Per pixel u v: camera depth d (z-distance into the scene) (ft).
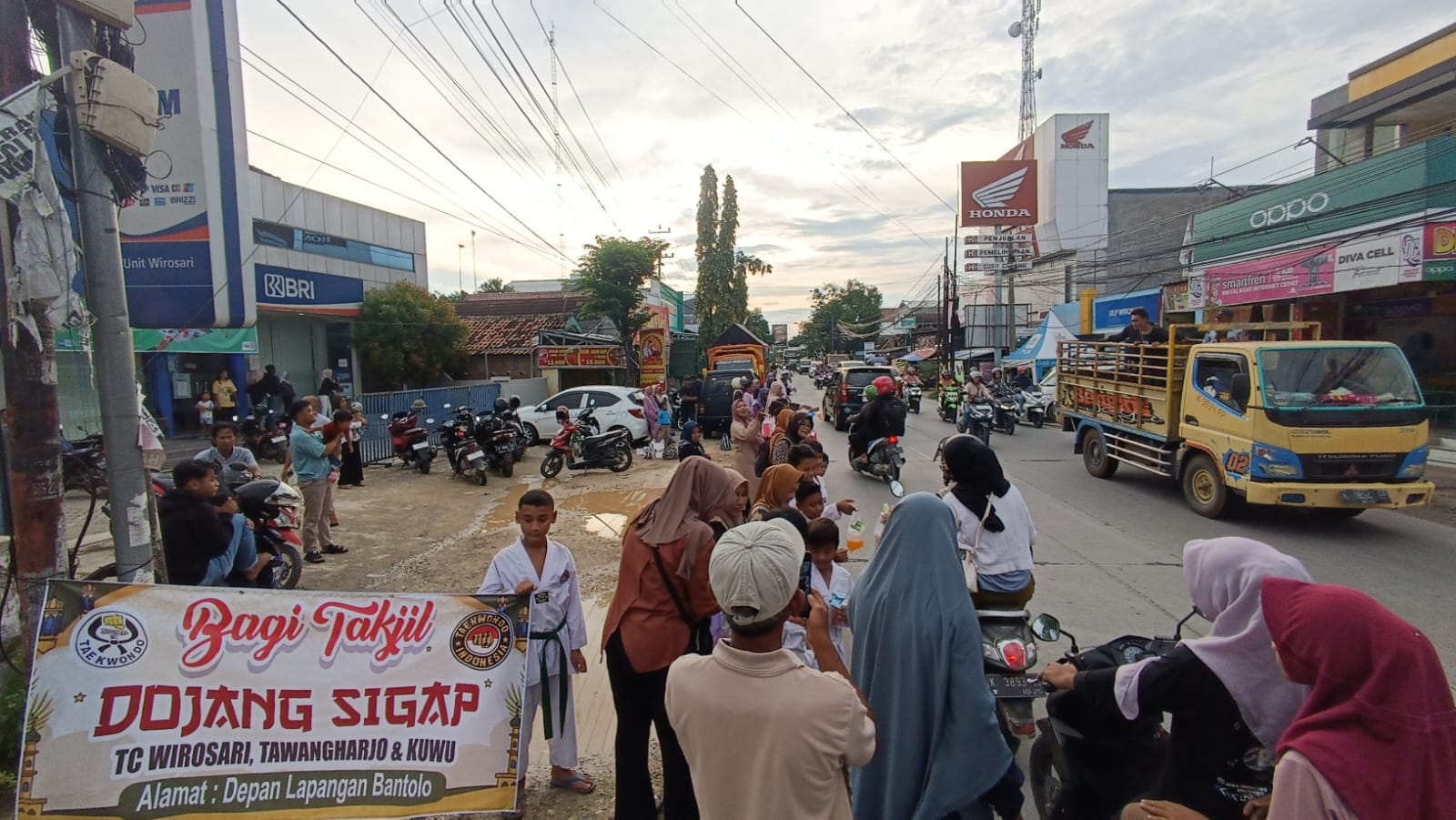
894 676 8.85
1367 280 45.06
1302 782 5.34
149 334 48.83
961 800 8.35
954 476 12.78
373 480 41.93
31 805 9.20
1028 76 139.23
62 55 12.33
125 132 12.40
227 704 9.87
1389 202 45.24
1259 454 26.84
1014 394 67.92
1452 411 47.50
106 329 12.67
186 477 15.02
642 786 10.25
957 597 8.84
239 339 52.95
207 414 50.01
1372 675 5.25
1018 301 143.43
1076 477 39.91
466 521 31.68
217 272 19.57
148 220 19.43
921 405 94.22
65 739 9.37
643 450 54.03
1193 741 7.26
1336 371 27.12
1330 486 25.90
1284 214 55.93
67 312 12.19
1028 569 12.41
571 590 11.94
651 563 10.19
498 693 10.55
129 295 19.61
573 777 11.83
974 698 8.50
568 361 82.12
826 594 12.92
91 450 28.53
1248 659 6.91
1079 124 127.34
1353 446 25.98
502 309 118.83
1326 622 5.50
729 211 124.26
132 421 12.89
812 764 5.92
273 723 9.96
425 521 31.65
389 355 64.69
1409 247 42.24
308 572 24.00
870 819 9.11
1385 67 55.52
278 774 9.92
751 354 86.48
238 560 15.94
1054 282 121.39
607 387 56.95
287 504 20.29
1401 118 57.21
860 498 34.76
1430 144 44.32
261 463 45.21
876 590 9.26
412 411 45.21
